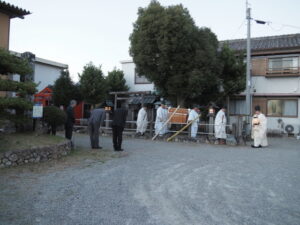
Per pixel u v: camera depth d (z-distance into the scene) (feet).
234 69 50.98
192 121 39.88
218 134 37.45
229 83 50.44
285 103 55.36
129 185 16.52
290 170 20.95
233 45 63.26
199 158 25.96
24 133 27.68
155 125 43.09
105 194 14.75
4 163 19.98
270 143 40.78
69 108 31.60
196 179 18.11
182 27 41.78
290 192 15.38
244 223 11.19
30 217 11.59
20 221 11.18
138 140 41.29
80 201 13.61
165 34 41.45
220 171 20.51
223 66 48.93
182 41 41.75
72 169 20.58
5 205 12.94
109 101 63.93
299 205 13.33
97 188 15.83
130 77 68.59
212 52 44.21
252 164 23.26
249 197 14.48
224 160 25.05
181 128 43.24
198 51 42.75
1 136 24.22
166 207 12.92
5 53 23.59
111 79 64.64
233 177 18.71
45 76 67.10
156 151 29.99
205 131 45.21
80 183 16.80
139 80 67.31
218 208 12.86
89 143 35.40
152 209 12.65
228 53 50.80
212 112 41.98
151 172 19.95
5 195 14.34
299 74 53.16
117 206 12.97
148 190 15.57
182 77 43.83
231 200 13.99
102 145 34.22
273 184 17.02
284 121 55.11
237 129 38.40
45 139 25.84
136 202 13.55
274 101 56.24
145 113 45.47
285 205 13.32
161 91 49.65
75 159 24.22
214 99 54.08
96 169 20.70
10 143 22.36
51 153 23.66
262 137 34.76
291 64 54.39
